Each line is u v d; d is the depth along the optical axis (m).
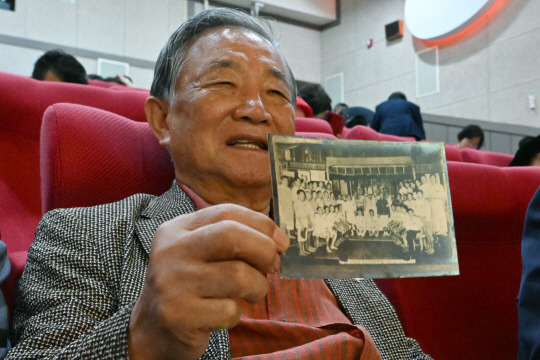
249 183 0.90
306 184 0.60
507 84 6.32
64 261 0.83
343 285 0.99
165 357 0.57
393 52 7.71
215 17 0.99
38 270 0.84
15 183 1.36
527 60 6.14
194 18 0.99
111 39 6.98
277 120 0.92
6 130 1.39
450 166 1.30
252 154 0.90
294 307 0.89
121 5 7.07
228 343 0.74
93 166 1.03
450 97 6.92
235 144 0.90
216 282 0.50
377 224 0.61
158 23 7.30
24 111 1.40
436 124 6.48
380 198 0.62
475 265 1.27
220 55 0.91
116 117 1.13
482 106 6.55
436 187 0.65
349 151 0.63
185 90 0.93
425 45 7.25
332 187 0.61
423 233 0.63
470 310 1.25
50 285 0.81
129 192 1.07
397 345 0.94
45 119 1.04
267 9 8.24
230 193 0.94
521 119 6.16
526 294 0.85
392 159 0.64
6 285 0.98
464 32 6.79
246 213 0.53
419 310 1.23
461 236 1.28
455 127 6.39
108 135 1.08
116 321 0.60
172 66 0.97
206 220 0.53
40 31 6.54
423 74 7.25
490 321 1.25
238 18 1.00
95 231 0.87
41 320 0.74
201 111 0.90
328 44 8.70
